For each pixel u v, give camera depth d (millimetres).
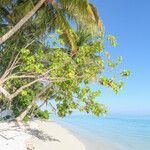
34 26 22562
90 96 18250
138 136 40844
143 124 87000
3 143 17578
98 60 18062
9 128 23453
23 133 22734
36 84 26312
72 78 17875
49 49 20922
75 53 19656
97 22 20703
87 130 45031
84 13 18188
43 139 22844
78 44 25547
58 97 19688
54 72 17891
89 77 17875
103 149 24375
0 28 23906
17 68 22688
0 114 31531
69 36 20141
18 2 22062
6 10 22984
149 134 44969
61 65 17984
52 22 21453
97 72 18062
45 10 21203
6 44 23391
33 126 29594
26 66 18469
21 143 18797
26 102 26469
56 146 21141
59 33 18391
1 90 14891
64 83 18750
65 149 20734
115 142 30922
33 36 22375
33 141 21078
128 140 34375
